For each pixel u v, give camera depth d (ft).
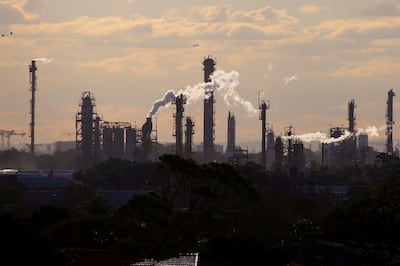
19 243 599.98
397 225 599.16
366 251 574.15
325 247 591.78
